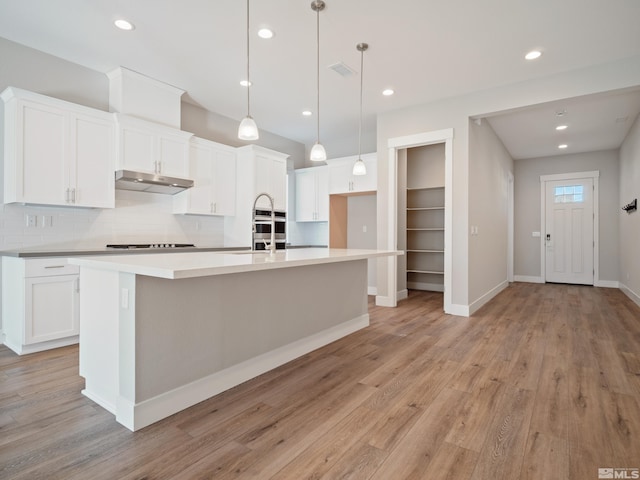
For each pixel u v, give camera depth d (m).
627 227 5.73
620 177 6.42
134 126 3.73
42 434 1.75
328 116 5.18
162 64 3.61
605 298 5.55
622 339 3.37
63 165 3.24
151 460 1.55
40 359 2.81
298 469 1.51
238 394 2.23
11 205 3.20
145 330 1.83
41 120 3.11
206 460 1.56
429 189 6.32
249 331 2.48
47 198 3.14
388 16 2.80
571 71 3.68
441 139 4.48
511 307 4.88
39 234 3.37
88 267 2.16
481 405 2.08
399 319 4.20
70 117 3.29
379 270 5.01
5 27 2.98
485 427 1.84
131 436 1.74
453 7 2.68
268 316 2.64
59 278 3.06
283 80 3.97
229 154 4.95
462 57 3.43
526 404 2.10
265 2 2.63
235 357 2.37
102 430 1.79
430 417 1.95
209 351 2.19
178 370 2.01
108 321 2.00
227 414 1.97
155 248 3.80
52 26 2.96
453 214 4.43
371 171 5.60
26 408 2.01
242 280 2.42
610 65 3.49
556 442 1.71
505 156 6.71
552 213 7.32
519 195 7.67
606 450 1.64
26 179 3.02
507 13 2.75
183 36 3.10
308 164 6.88
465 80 3.93
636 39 3.10
